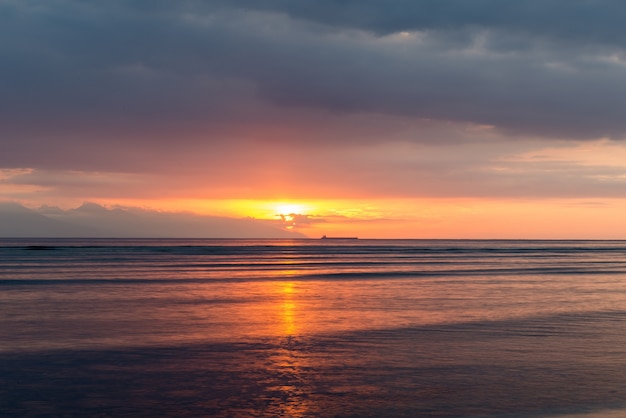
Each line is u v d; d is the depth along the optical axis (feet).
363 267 274.36
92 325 97.86
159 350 78.07
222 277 204.74
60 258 366.43
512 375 65.72
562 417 52.01
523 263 328.90
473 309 119.24
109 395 58.18
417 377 64.85
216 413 53.16
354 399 57.11
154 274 218.18
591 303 130.72
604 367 69.36
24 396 57.82
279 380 63.62
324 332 91.66
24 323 99.81
